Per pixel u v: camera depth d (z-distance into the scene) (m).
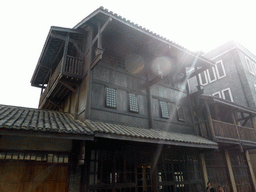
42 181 6.11
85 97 7.80
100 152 7.28
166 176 8.88
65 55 8.29
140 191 8.30
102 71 8.83
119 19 7.84
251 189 13.40
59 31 8.79
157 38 9.07
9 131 4.82
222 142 10.58
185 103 12.09
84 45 9.28
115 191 7.11
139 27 8.43
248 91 16.16
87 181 6.61
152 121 9.56
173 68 12.00
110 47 9.67
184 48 10.18
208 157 11.62
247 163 14.14
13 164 5.89
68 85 8.49
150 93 10.20
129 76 9.84
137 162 8.13
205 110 11.90
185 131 11.05
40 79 12.93
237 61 17.48
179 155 9.91
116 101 8.74
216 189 11.07
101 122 7.63
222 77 18.30
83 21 8.62
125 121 8.68
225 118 12.95
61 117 7.79
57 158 6.56
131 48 10.16
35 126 5.24
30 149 6.23
